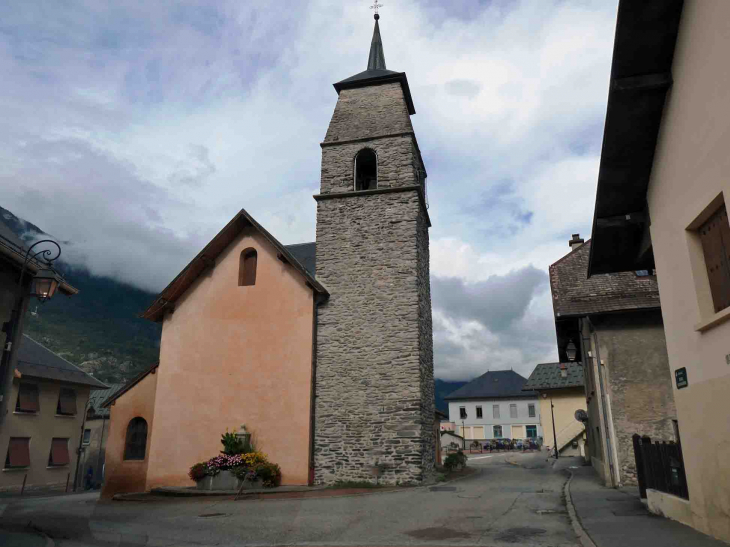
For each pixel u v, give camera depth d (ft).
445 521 32.68
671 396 46.26
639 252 34.47
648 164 30.01
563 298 51.31
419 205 65.72
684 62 25.31
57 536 32.07
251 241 64.54
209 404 59.72
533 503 38.99
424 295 65.72
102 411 124.98
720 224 23.71
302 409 57.47
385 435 55.93
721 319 22.57
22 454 95.61
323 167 67.87
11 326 34.86
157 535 31.40
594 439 64.80
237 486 53.26
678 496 28.37
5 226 39.75
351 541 27.71
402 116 68.39
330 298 61.62
